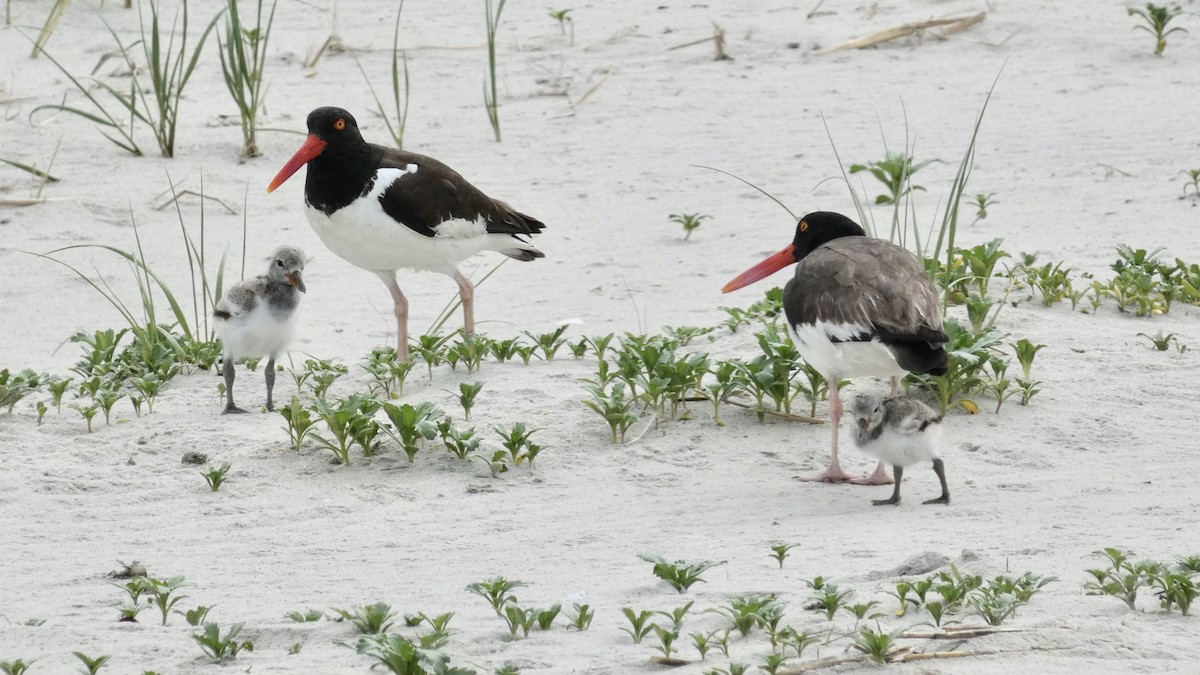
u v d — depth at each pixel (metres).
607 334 15.39
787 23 27.48
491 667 7.07
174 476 11.34
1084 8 27.95
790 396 12.57
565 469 11.31
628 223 19.00
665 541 9.57
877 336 10.34
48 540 10.08
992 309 14.50
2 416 12.68
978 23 27.05
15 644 7.74
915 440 10.05
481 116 23.09
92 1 27.28
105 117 22.44
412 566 9.27
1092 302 14.80
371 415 11.64
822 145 21.59
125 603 8.62
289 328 12.85
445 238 14.67
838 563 8.73
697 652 7.22
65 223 18.72
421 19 28.08
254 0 28.38
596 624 7.76
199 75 24.45
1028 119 22.50
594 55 25.98
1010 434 11.66
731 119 22.86
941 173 20.25
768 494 10.70
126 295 16.91
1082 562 8.44
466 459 11.49
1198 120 22.19
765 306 14.87
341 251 14.84
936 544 9.04
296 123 22.52
